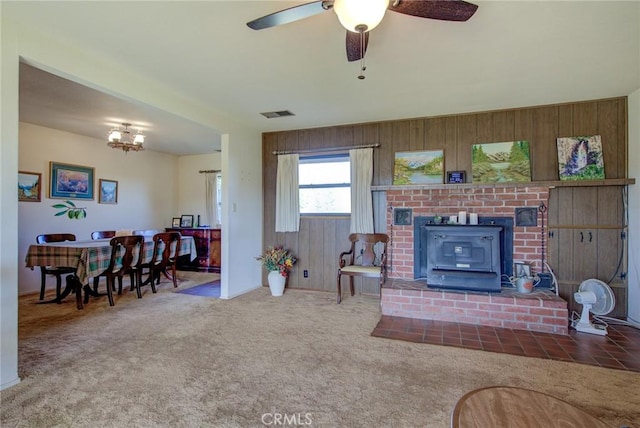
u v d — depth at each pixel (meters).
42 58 2.28
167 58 2.64
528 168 3.77
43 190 4.89
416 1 1.55
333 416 1.84
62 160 5.13
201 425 1.76
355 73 2.92
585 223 3.62
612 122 3.54
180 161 7.21
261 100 3.63
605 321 3.44
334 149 4.70
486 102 3.67
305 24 2.15
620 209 3.52
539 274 3.56
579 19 2.08
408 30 2.21
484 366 2.44
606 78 3.01
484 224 3.71
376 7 1.50
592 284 3.30
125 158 6.15
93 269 3.81
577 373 2.34
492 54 2.56
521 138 3.84
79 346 2.77
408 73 2.91
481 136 3.99
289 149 5.00
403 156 4.30
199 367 2.41
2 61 2.06
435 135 4.19
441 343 2.86
